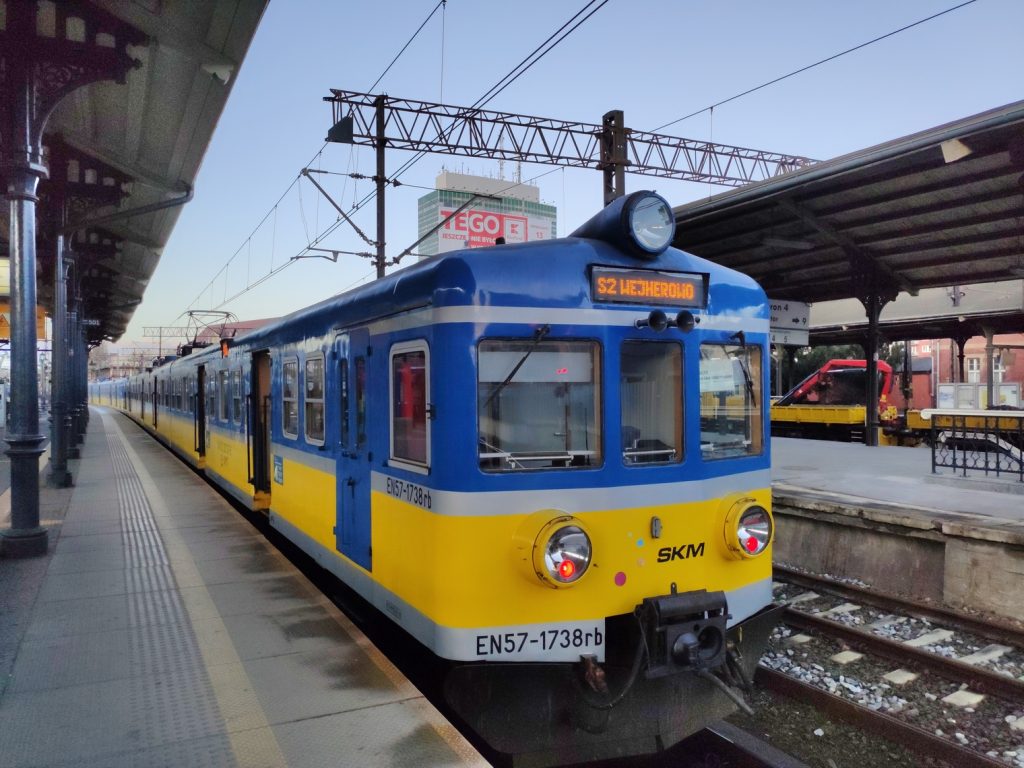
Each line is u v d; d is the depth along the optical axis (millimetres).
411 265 4652
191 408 15391
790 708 5426
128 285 27078
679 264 4531
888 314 23844
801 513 9125
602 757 4090
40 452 7457
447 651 3904
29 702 4031
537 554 3779
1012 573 6895
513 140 18016
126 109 10680
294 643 4887
